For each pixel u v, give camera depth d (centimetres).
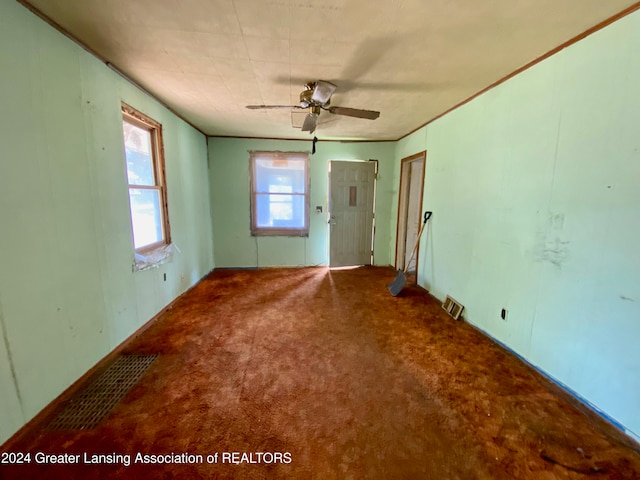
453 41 179
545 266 198
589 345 169
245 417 164
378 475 131
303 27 166
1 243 138
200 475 129
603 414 162
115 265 225
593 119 162
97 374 201
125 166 238
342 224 499
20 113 147
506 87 230
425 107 308
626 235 149
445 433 154
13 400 144
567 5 143
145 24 165
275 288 393
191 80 245
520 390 188
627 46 144
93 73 200
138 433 151
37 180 158
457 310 299
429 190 370
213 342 247
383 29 167
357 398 180
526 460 138
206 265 455
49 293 165
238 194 480
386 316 304
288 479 128
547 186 194
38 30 156
